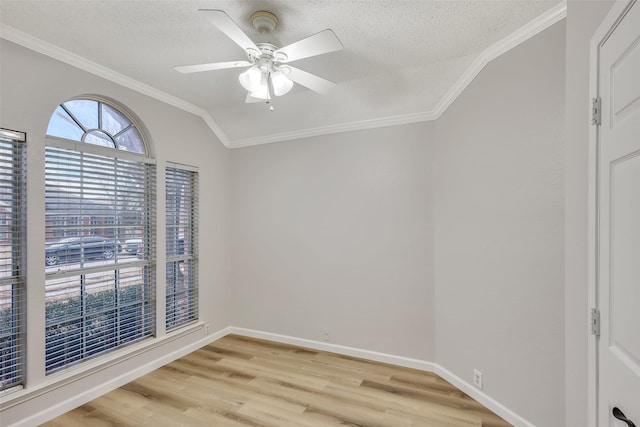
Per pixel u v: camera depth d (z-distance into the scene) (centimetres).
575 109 121
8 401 187
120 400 231
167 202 299
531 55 182
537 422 181
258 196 358
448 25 185
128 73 249
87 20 184
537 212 180
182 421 208
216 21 145
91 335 238
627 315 86
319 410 220
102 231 246
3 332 194
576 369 119
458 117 244
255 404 227
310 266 331
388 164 296
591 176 106
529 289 185
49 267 214
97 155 243
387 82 257
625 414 85
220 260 357
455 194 247
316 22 183
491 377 213
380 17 179
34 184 203
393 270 293
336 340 318
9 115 192
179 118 306
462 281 239
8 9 173
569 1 126
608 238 97
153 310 284
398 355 290
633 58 82
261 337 355
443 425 202
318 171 328
